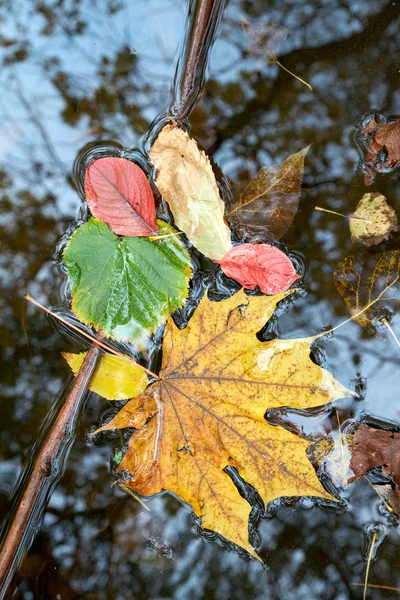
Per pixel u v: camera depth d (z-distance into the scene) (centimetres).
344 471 75
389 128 76
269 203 76
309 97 77
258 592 75
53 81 78
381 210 76
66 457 75
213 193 74
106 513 75
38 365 76
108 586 75
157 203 76
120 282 74
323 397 73
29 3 79
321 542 75
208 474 73
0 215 77
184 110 77
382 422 75
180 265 75
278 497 73
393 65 77
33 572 75
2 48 78
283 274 75
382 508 75
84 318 74
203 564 75
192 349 73
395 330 76
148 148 77
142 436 73
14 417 76
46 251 76
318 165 77
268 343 73
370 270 76
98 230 74
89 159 77
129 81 78
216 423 73
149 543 75
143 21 78
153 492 73
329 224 76
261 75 77
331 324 76
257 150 77
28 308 76
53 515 75
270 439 73
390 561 75
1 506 75
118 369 75
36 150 77
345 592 75
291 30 78
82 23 79
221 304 73
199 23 77
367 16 78
